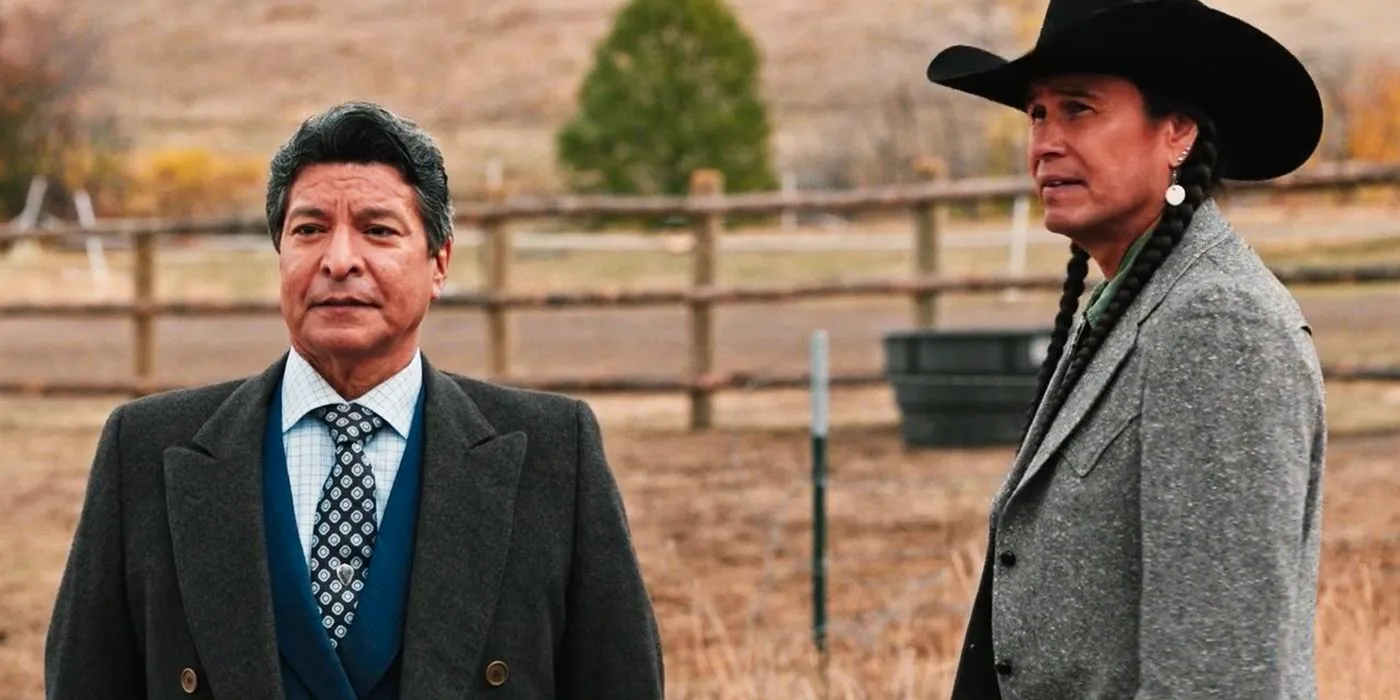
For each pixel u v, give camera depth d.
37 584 9.75
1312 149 3.74
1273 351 3.33
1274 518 3.27
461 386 3.89
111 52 57.34
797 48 53.34
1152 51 3.54
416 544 3.68
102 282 24.83
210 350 20.22
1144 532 3.36
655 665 3.80
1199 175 3.60
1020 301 21.17
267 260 26.98
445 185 3.81
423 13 61.03
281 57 58.12
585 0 60.78
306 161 3.71
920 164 15.02
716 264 14.80
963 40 49.31
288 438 3.75
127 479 3.74
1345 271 13.27
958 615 8.25
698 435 14.04
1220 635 3.25
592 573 3.79
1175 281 3.51
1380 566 8.82
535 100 53.25
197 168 38.09
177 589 3.65
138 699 3.74
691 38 32.97
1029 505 3.58
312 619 3.60
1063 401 3.61
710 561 9.78
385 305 3.69
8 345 21.03
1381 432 12.71
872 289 14.57
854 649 7.91
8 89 37.12
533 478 3.80
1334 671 6.58
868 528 10.38
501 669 3.68
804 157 40.72
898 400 12.98
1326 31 50.69
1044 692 3.52
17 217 36.19
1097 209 3.63
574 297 14.81
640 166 32.53
